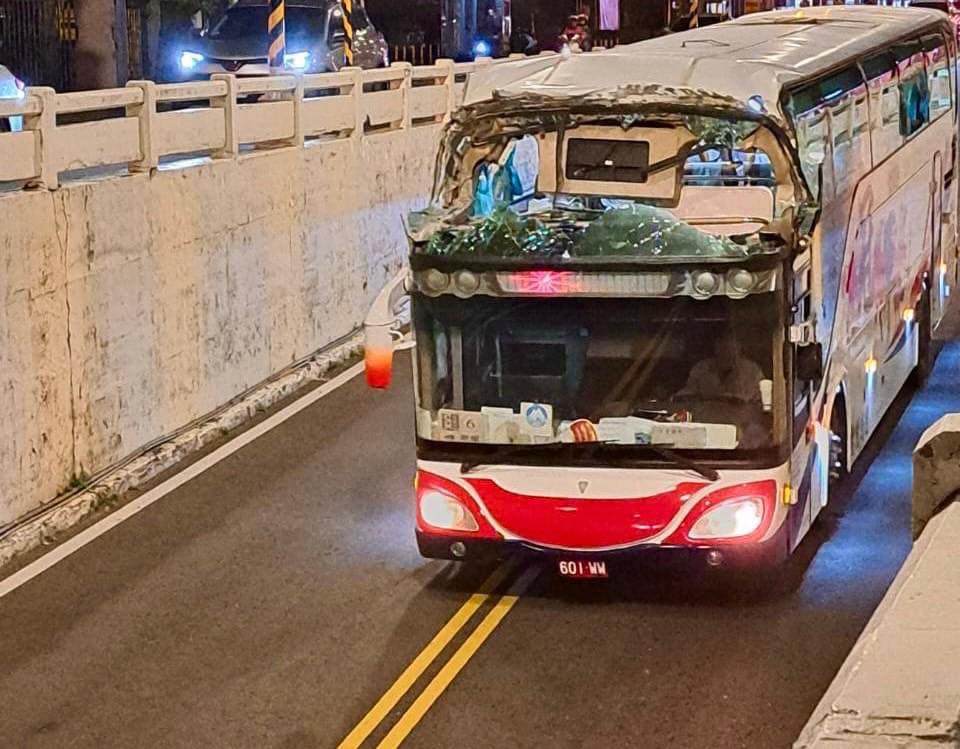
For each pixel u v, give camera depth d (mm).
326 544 27594
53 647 23359
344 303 42500
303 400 37438
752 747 19453
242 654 22922
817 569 25641
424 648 22922
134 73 80938
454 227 23594
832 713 11000
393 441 33844
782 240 22156
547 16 113938
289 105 39438
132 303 31484
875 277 30375
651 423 22453
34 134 28188
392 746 19781
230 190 35656
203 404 34688
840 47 29547
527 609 24328
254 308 37156
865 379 29875
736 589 24812
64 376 29125
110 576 26234
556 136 24109
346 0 53469
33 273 27922
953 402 36688
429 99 49438
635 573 22891
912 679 11352
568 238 22438
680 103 23266
